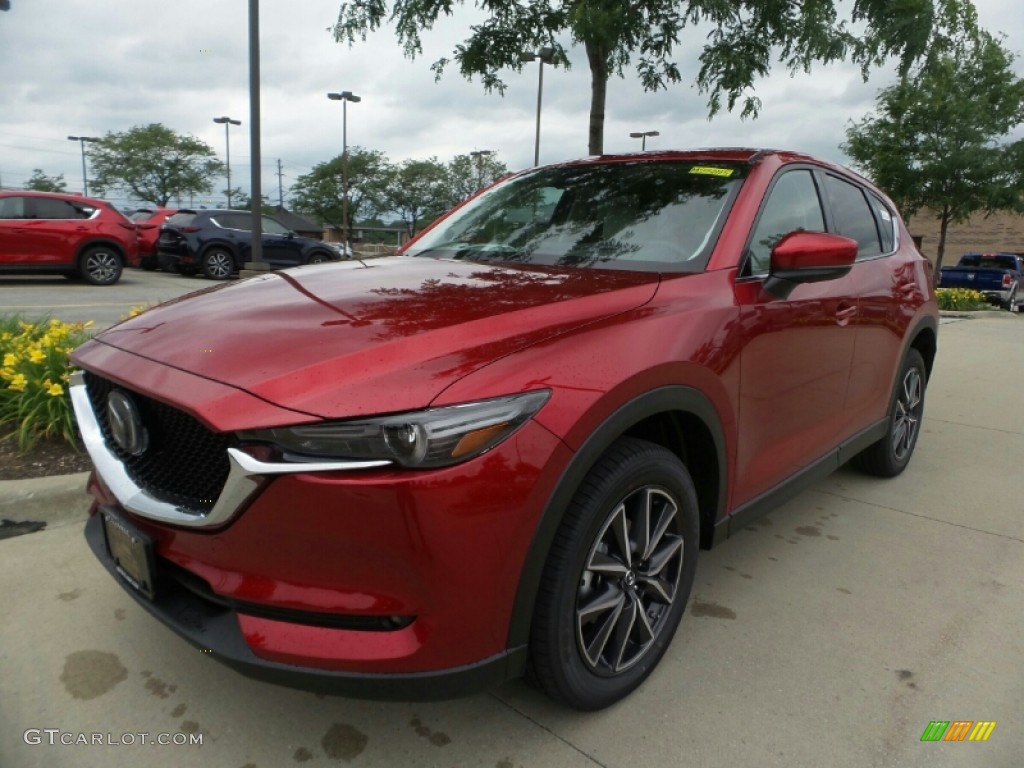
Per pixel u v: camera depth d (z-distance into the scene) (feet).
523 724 7.14
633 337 6.89
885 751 6.91
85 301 35.94
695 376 7.36
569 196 10.33
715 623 9.05
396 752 6.75
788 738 7.05
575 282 7.84
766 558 10.97
